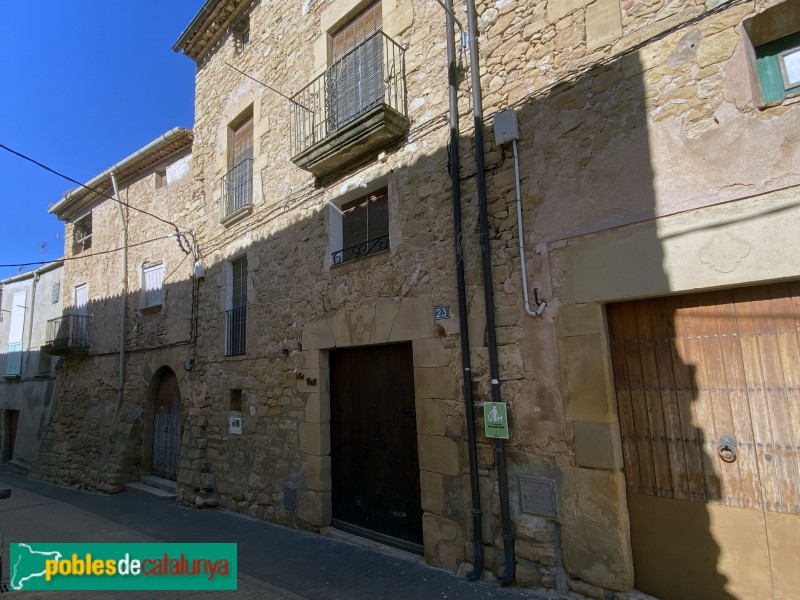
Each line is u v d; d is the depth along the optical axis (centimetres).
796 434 296
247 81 794
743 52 313
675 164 333
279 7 734
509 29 438
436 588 394
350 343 549
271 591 404
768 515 302
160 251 1016
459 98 466
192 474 780
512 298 407
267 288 691
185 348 881
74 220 1402
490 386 412
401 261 502
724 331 325
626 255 348
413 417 502
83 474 1098
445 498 440
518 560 384
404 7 534
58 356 1316
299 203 648
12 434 1591
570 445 366
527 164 409
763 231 297
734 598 308
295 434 615
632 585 340
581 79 384
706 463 325
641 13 360
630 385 358
